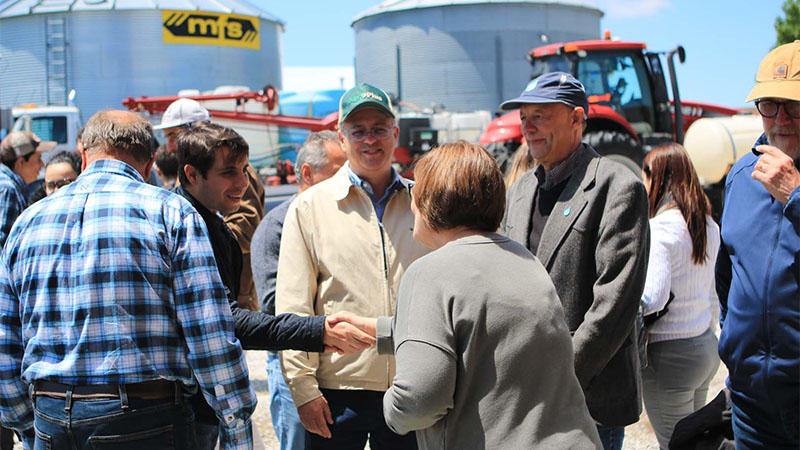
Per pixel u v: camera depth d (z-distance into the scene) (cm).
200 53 2773
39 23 2648
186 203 219
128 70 2675
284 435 310
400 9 2489
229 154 252
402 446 266
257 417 460
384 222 271
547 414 179
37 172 543
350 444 266
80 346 204
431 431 188
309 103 2262
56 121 1498
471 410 181
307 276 264
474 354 180
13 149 521
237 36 2867
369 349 262
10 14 2669
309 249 268
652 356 308
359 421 264
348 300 264
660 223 299
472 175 192
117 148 225
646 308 293
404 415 179
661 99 1104
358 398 265
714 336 312
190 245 212
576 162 266
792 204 209
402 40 2491
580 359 239
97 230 208
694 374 304
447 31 2433
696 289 303
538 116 267
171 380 212
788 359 220
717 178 1023
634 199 246
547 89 263
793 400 222
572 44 1092
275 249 300
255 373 559
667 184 305
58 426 205
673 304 302
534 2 2455
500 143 1070
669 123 1109
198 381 212
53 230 212
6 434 391
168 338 211
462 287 182
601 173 255
